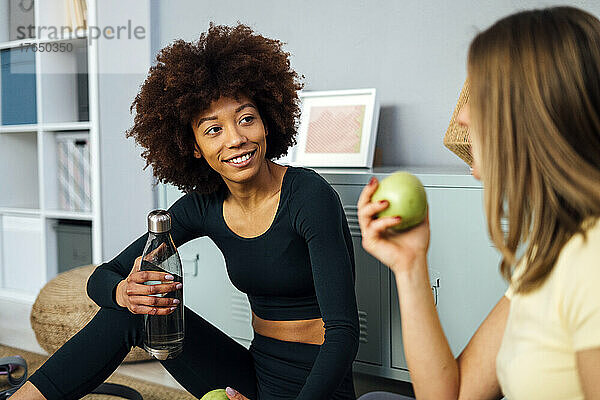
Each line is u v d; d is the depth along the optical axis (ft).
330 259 4.55
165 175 5.24
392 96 7.92
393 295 6.21
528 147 2.38
